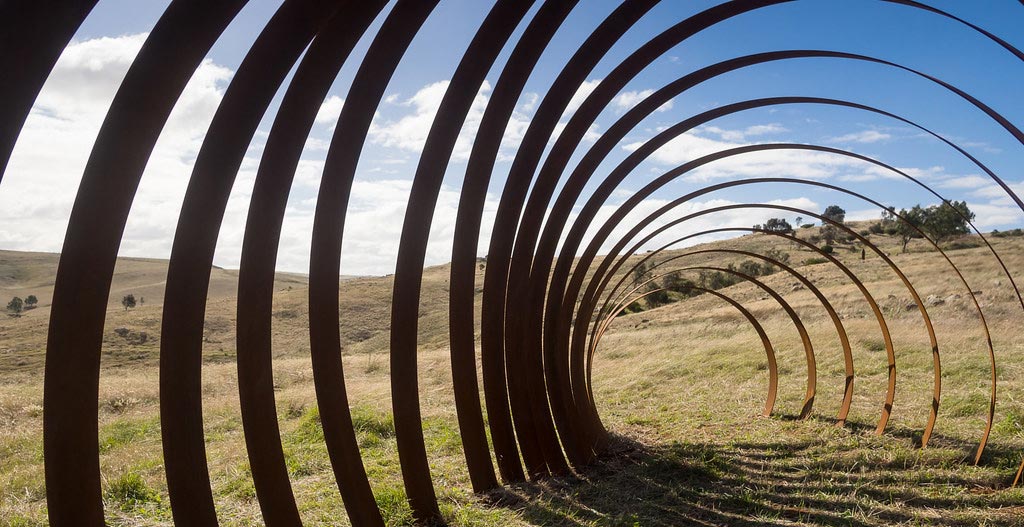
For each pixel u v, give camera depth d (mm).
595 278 7582
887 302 19250
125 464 7324
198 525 3199
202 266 3127
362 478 4512
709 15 4457
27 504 5883
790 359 13266
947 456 6863
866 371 11789
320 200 4258
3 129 1925
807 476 6453
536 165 5742
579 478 6516
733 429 8641
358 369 18953
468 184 5410
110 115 2479
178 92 2564
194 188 3066
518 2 4332
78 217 2518
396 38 3955
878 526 5051
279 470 3826
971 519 5109
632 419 9289
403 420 5090
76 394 2582
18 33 1918
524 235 6223
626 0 4613
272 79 3010
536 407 6621
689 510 5523
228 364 18453
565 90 5246
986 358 11734
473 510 5410
